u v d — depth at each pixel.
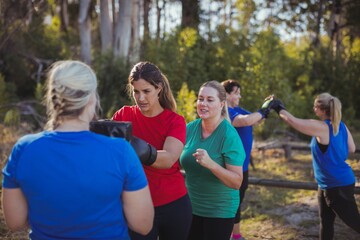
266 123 11.65
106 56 13.44
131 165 1.73
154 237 2.71
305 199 6.14
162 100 2.73
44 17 18.38
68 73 1.68
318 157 3.68
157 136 2.70
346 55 17.33
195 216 3.14
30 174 1.66
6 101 12.14
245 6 14.95
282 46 13.57
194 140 3.14
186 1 18.66
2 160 7.38
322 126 3.61
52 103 1.71
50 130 1.76
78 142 1.68
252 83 12.16
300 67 15.38
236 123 4.14
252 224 5.25
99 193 1.67
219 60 13.52
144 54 13.60
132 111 2.82
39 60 16.52
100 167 1.67
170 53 12.87
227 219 3.07
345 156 3.67
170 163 2.53
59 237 1.70
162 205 2.72
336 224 5.09
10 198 1.73
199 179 3.09
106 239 1.72
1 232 4.51
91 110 1.79
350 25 19.34
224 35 13.91
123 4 13.99
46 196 1.65
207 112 3.03
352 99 15.85
